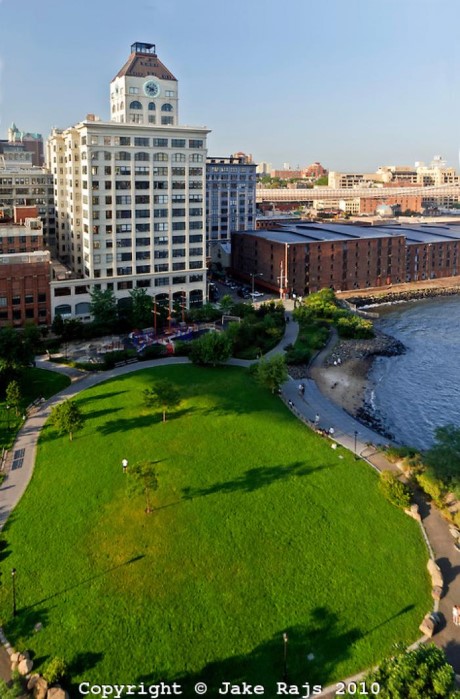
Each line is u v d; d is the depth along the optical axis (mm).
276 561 54406
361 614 48375
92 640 45500
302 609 48781
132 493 59875
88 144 133500
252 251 199250
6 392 85125
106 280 142000
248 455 74125
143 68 149625
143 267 146875
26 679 42031
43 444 76625
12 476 68938
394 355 134500
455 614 47906
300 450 76062
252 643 45469
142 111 151000
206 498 64250
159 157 142500
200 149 147500
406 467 71250
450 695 35344
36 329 117312
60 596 49875
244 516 61031
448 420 97938
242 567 53531
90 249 139375
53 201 183750
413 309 182500
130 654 44344
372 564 54312
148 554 55000
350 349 135500
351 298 188375
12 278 130000
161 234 147375
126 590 50500
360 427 86688
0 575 52281
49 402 90688
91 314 133875
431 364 128250
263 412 87875
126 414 85438
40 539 57125
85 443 76500
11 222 156875
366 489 66875
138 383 97875
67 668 43000
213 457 73312
